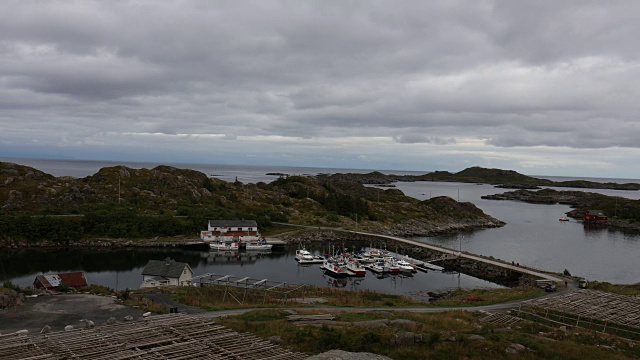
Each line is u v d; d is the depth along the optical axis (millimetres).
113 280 83812
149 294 49688
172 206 152625
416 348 30625
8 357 22734
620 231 179000
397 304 54031
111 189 156000
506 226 190375
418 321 39875
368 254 114812
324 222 161250
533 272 89125
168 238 125812
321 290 66312
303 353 28469
